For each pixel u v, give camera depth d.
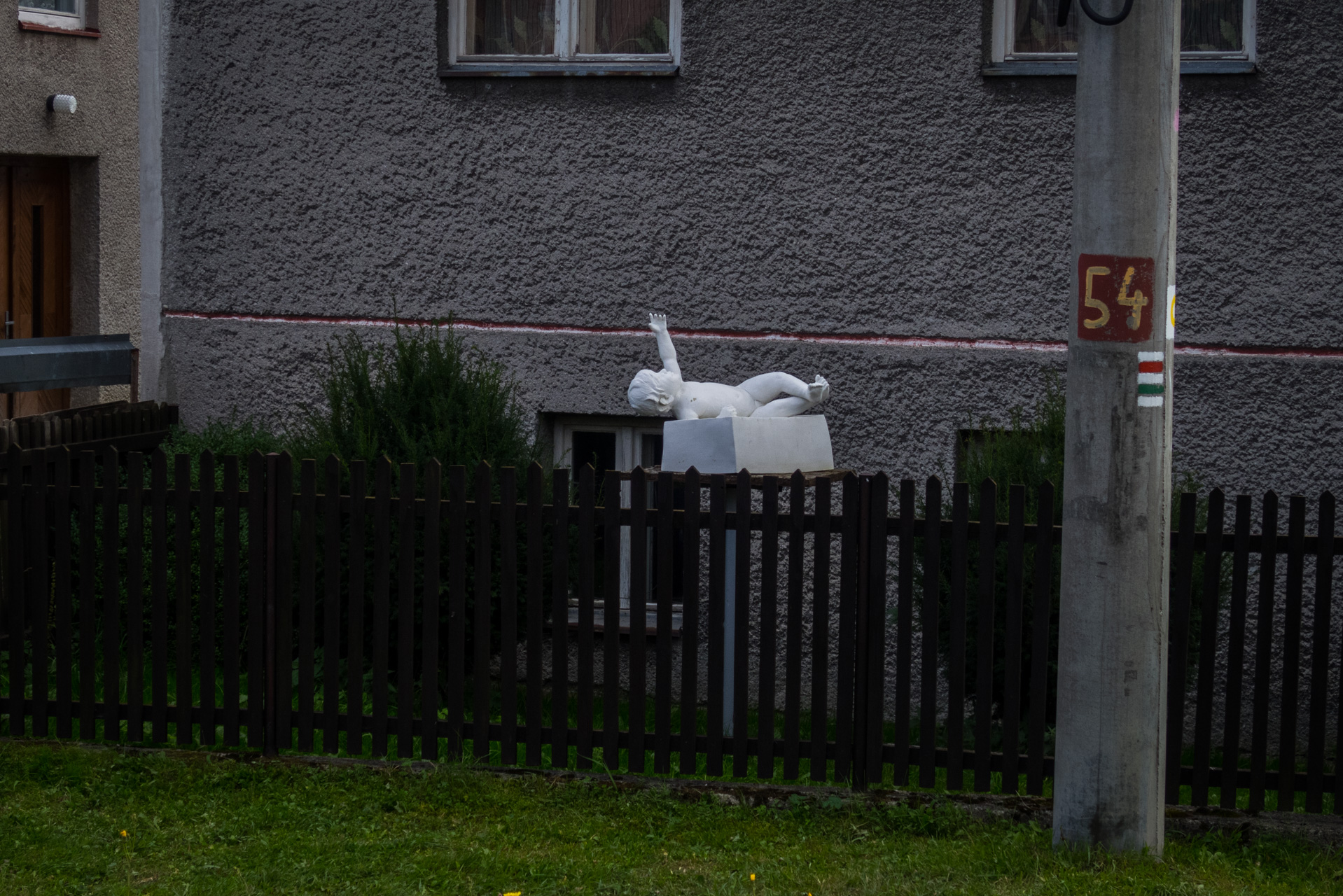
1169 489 6.33
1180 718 6.96
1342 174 9.12
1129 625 6.28
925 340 9.85
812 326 10.00
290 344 10.84
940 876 6.31
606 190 10.25
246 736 7.74
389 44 10.48
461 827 6.88
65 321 17.91
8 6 16.27
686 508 7.30
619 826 6.93
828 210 9.91
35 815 6.87
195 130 10.85
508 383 10.49
